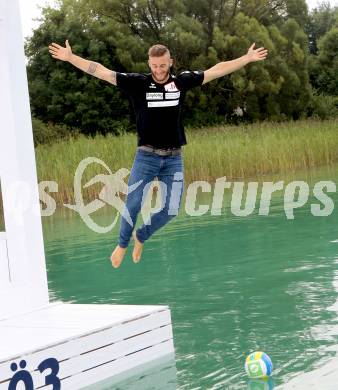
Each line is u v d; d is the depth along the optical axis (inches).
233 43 1665.8
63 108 1566.2
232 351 279.9
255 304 345.1
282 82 1701.5
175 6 1674.5
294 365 257.1
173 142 282.5
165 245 534.3
